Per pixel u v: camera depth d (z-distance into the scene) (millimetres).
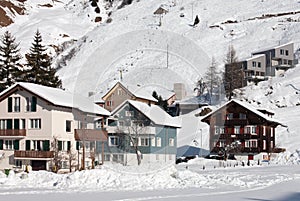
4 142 60500
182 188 31453
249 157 80062
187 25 179625
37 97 58625
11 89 59750
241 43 152000
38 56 93438
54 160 54312
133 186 32031
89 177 33719
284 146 82500
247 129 80500
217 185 33469
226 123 81000
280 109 99875
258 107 87938
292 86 107750
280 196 27328
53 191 29109
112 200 24750
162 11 199125
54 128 57844
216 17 180250
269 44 146250
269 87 108688
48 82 91250
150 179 34469
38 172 39062
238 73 101562
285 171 50594
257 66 119562
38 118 58656
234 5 192125
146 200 25094
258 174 45438
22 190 29797
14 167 58688
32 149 58656
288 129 89062
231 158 80312
